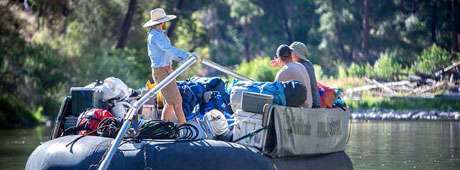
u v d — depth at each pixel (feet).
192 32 327.67
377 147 126.52
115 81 72.28
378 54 392.27
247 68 294.46
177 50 68.80
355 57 400.47
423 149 122.72
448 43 387.96
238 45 465.06
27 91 228.43
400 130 171.12
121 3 276.00
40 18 250.16
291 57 71.36
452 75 287.48
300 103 68.08
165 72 69.62
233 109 67.56
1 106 213.66
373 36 399.24
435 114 239.91
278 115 64.75
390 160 107.24
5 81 225.35
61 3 254.06
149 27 70.18
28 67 229.45
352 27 407.85
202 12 435.94
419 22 390.01
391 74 297.33
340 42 410.31
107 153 60.29
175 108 69.00
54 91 233.96
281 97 66.95
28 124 215.51
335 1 409.90
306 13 442.91
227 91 73.72
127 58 262.47
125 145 62.23
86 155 62.59
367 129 175.73
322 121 70.79
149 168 60.85
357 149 123.13
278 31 449.48
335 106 76.07
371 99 256.73
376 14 400.26
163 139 63.46
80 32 252.01
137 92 74.84
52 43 242.17
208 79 74.18
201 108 72.28
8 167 103.96
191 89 72.64
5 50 226.38
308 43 434.71
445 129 173.68
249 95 65.46
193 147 62.13
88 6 262.47
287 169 66.18
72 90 71.67
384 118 232.12
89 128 66.85
